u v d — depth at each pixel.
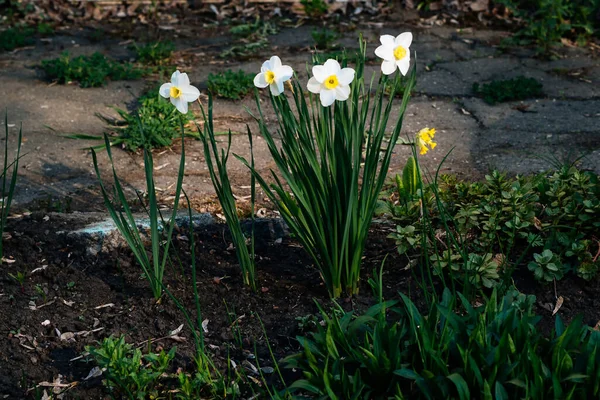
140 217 3.90
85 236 3.63
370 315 2.80
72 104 5.85
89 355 2.96
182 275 3.37
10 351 2.98
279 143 5.16
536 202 3.71
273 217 4.04
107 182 4.57
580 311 3.13
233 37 7.51
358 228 3.13
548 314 3.13
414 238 3.40
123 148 5.06
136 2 8.09
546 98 5.92
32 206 4.22
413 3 8.09
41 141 5.14
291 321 3.13
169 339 3.05
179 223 3.80
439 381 2.46
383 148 4.96
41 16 7.95
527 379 2.39
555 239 3.40
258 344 3.01
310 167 2.97
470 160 4.83
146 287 3.39
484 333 2.56
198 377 2.70
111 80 6.41
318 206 3.04
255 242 3.74
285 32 7.64
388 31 7.60
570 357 2.49
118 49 7.20
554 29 7.16
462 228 3.44
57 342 3.05
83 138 4.91
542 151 4.91
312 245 3.31
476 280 3.11
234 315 3.20
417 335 2.63
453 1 8.01
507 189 3.68
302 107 2.92
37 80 6.37
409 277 3.37
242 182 4.57
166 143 5.01
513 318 2.63
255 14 8.06
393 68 2.89
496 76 6.42
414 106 5.78
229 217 3.20
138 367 2.77
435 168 4.71
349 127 2.93
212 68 6.69
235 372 2.86
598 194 3.55
